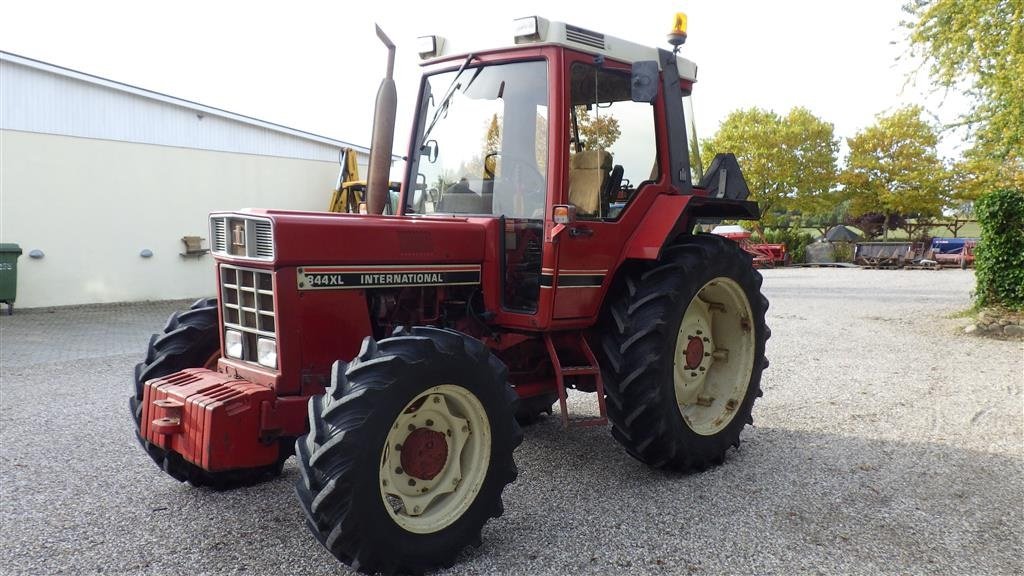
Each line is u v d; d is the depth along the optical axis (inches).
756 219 195.2
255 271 128.8
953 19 418.0
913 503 150.0
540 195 148.9
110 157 533.3
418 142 171.2
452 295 151.1
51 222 504.7
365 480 109.2
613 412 159.2
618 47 158.6
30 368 296.5
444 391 121.3
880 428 204.8
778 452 184.2
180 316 156.3
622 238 161.9
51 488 158.7
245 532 135.6
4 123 478.6
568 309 151.1
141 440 149.7
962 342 347.3
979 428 203.9
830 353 321.1
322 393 129.7
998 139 436.5
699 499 152.5
